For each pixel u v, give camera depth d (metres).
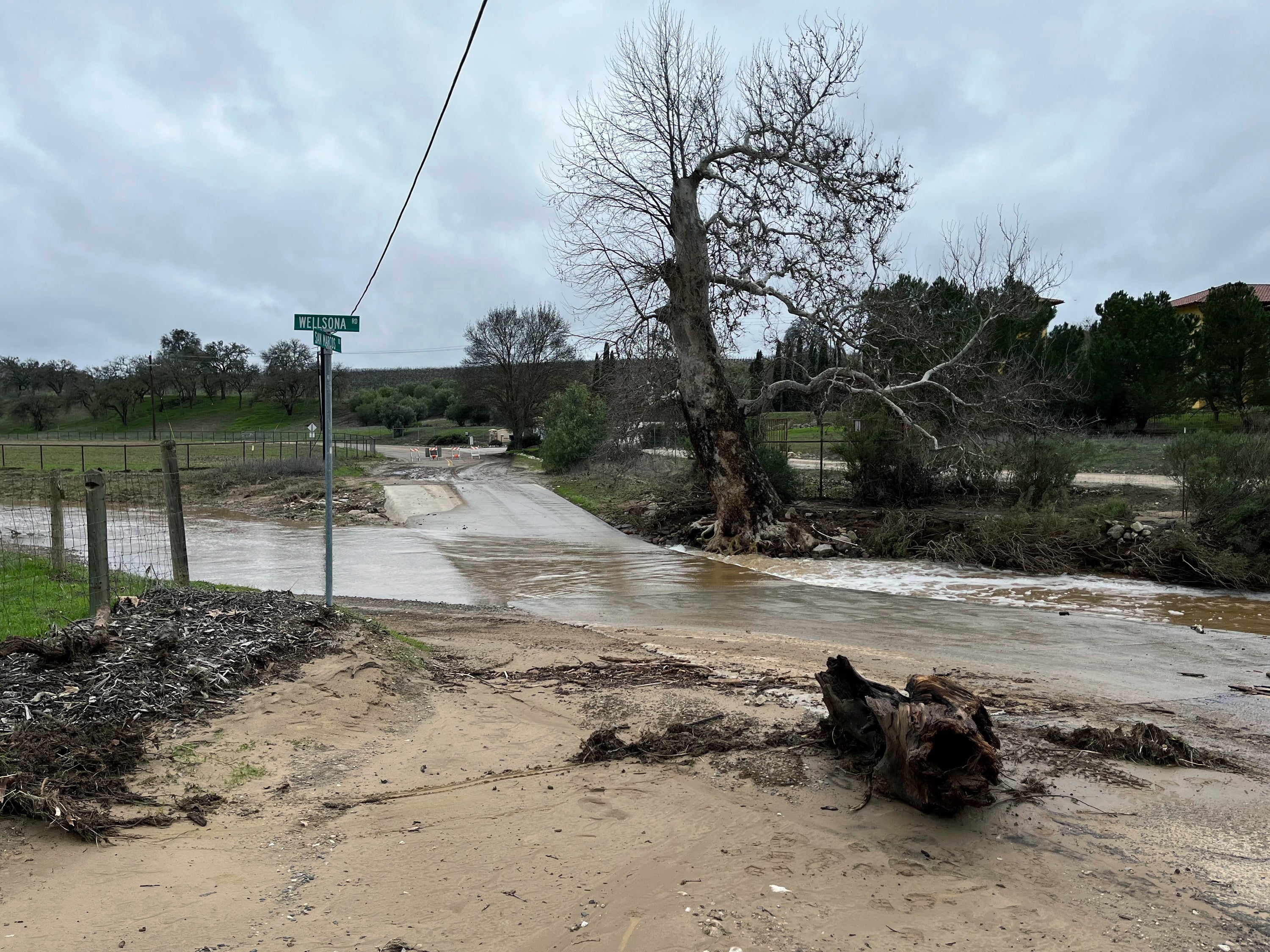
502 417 75.81
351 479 39.28
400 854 4.21
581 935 3.47
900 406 25.16
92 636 6.11
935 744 4.82
